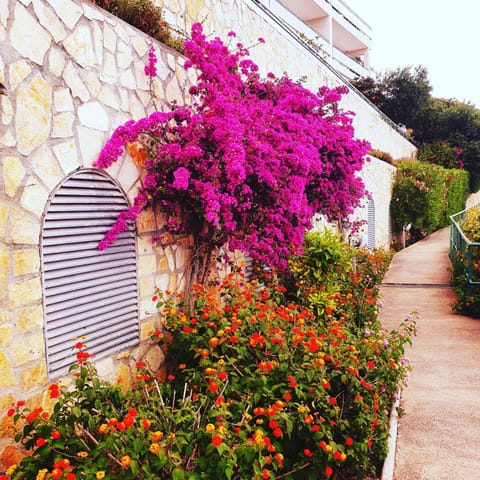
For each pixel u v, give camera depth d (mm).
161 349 4027
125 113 3699
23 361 2730
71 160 3111
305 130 5434
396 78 26922
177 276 4352
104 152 3312
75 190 3170
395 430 3926
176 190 3953
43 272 2879
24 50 2752
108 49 3500
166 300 4078
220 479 2312
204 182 3889
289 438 2926
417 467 3416
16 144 2703
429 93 27750
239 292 4270
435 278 10742
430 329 7016
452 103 28625
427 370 5375
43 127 2887
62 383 3004
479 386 4867
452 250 11539
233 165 3688
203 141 3998
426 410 4336
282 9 14914
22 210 2738
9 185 2654
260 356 3299
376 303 6438
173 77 4410
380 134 17969
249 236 4363
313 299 5867
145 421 2324
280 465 2398
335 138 6254
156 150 3996
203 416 2734
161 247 4133
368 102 16438
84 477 2141
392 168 17453
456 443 3734
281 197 4422
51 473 2064
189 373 3305
